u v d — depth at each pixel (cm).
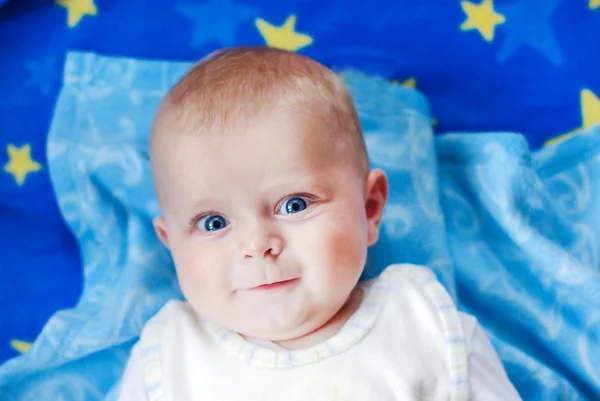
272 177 90
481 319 127
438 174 139
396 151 134
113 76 138
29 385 118
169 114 96
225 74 96
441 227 130
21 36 138
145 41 142
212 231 94
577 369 119
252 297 92
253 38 145
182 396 97
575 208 135
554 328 123
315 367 96
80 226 130
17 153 136
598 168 136
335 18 146
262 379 96
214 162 90
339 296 94
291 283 92
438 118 148
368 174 107
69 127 134
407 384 96
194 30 143
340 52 147
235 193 90
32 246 133
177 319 105
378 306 102
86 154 130
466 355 100
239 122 91
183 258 96
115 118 135
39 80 138
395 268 110
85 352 119
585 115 147
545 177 138
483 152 134
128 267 125
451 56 147
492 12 148
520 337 126
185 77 100
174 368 100
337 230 92
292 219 91
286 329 94
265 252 90
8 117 136
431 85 148
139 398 102
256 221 91
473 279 130
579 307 121
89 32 140
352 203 95
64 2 139
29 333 128
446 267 126
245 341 99
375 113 138
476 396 99
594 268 129
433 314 103
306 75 98
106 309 122
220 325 99
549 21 148
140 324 121
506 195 129
